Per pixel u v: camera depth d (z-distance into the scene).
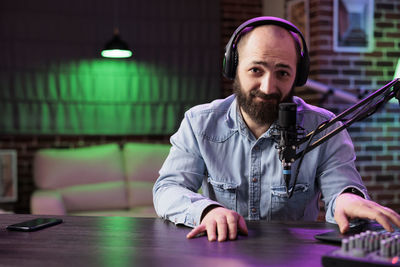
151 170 4.42
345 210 1.24
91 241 1.14
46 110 4.52
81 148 4.44
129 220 1.40
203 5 4.84
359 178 1.51
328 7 4.00
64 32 4.54
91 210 4.22
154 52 4.75
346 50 4.05
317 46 4.00
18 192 4.47
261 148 1.52
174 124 4.81
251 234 1.20
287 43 1.34
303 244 1.10
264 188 1.53
